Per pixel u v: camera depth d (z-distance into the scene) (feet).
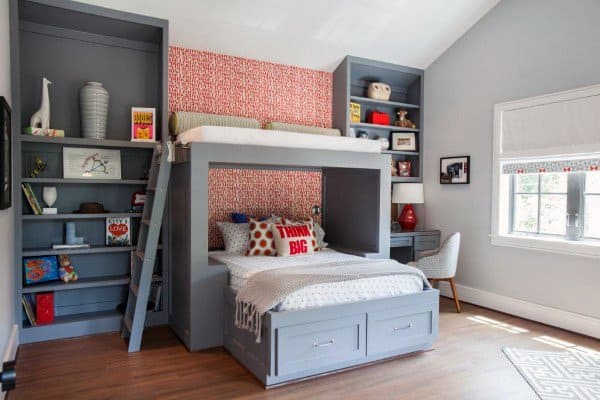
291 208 16.30
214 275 11.12
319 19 14.03
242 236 13.78
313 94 16.69
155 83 13.87
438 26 15.47
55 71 12.56
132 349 10.90
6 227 9.71
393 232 16.42
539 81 13.66
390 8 14.10
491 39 15.16
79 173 12.60
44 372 9.60
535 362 10.29
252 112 15.47
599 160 12.19
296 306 9.27
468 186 16.05
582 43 12.50
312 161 12.55
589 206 12.81
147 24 12.64
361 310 9.90
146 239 12.04
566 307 12.94
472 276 15.92
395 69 17.20
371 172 14.20
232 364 10.16
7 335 9.78
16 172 11.12
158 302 13.09
